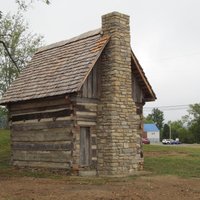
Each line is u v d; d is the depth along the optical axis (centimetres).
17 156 2370
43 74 2284
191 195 1471
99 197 1371
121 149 2072
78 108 2036
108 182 1783
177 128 12250
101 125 2088
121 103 2098
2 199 1331
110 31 2130
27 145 2298
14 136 2405
